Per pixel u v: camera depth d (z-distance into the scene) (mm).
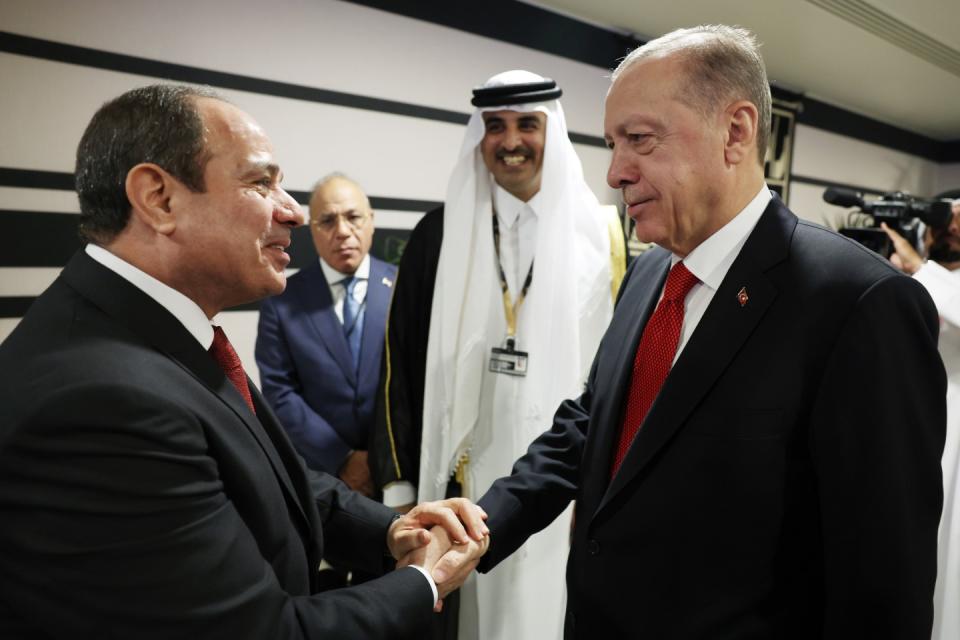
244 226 709
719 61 734
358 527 979
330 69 2406
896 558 643
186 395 639
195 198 685
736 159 765
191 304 732
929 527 665
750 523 727
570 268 1512
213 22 2125
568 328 1491
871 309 670
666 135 743
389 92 2576
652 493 784
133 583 544
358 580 1687
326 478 1063
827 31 3070
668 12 2951
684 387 769
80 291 669
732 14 2887
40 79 1847
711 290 820
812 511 729
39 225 1903
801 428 715
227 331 2344
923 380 669
